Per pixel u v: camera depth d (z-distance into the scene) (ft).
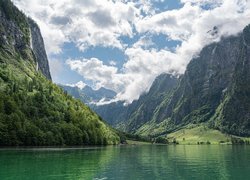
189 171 327.26
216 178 280.51
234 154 622.13
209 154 624.18
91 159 445.78
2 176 275.39
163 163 411.95
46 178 268.62
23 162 381.40
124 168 347.77
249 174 304.91
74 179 266.57
